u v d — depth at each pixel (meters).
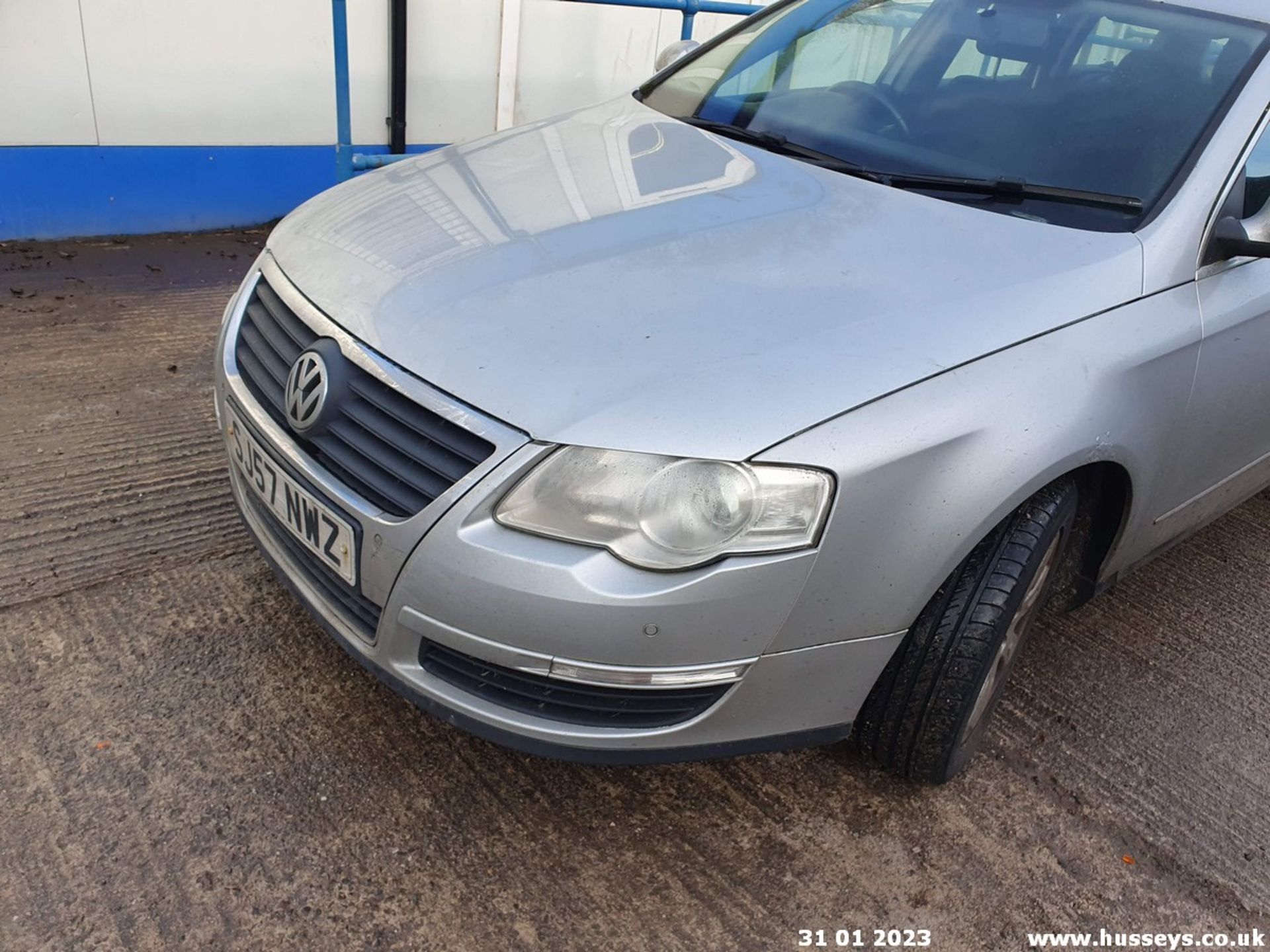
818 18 3.04
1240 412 2.39
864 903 1.88
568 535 1.58
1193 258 2.16
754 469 1.56
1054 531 1.91
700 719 1.71
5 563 2.45
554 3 5.54
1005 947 1.83
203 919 1.69
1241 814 2.19
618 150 2.47
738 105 2.79
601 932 1.75
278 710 2.12
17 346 3.52
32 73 4.18
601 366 1.64
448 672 1.76
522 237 2.00
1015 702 2.45
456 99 5.43
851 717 1.87
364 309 1.85
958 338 1.79
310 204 2.41
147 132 4.56
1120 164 2.28
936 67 2.66
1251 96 2.34
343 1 3.89
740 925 1.80
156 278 4.30
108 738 2.00
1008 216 2.18
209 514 2.74
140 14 4.33
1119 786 2.23
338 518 1.74
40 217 4.46
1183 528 2.58
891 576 1.69
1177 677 2.62
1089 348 1.90
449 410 1.64
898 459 1.64
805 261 1.94
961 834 2.05
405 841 1.87
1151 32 2.53
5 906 1.66
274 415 1.94
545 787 2.03
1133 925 1.91
